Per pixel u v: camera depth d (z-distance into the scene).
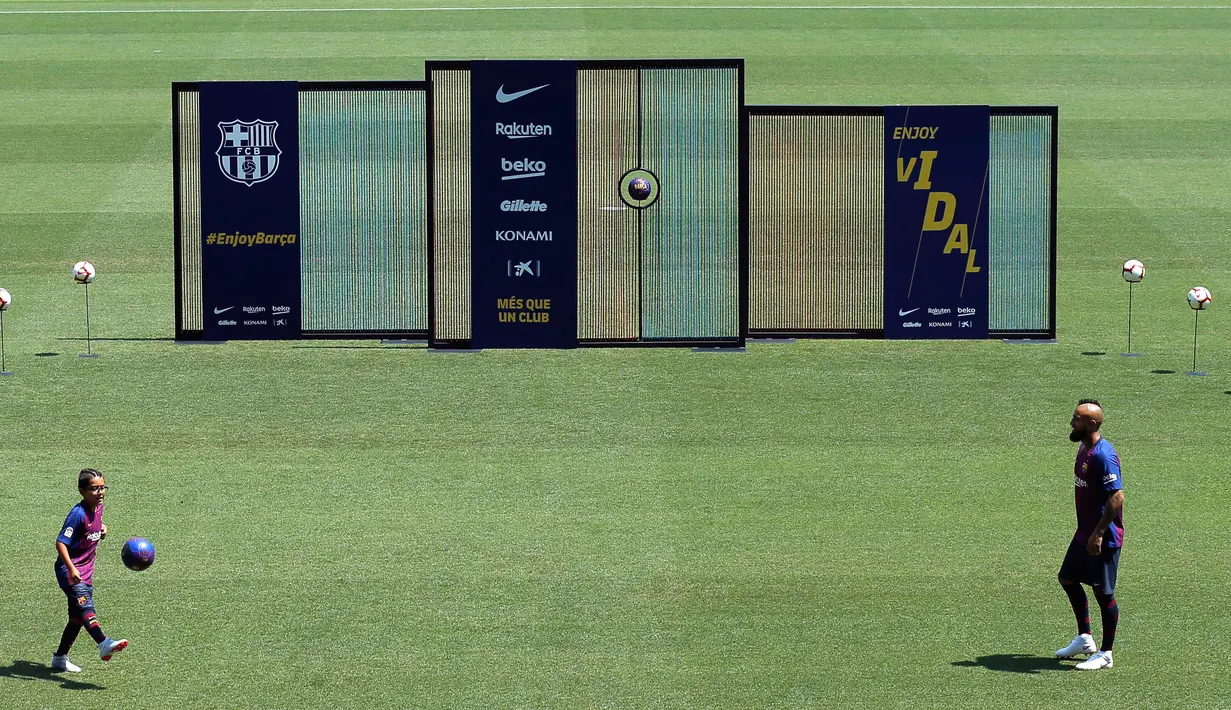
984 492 57.41
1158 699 39.56
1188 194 111.94
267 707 39.31
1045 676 41.09
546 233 79.69
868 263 85.62
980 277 82.38
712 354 79.56
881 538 52.47
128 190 111.44
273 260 81.06
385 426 65.94
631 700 39.75
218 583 48.19
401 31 158.75
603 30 159.88
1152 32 163.12
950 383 73.56
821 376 74.81
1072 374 75.19
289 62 145.50
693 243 95.31
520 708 39.31
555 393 71.50
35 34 158.62
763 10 172.25
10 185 111.94
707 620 45.28
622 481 58.59
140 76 141.75
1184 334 83.19
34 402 69.12
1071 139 125.94
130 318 85.88
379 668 41.81
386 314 84.12
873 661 42.22
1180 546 51.62
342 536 52.53
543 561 50.19
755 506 55.75
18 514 54.34
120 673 41.38
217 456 61.66
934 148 81.50
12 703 39.22
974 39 159.12
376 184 101.75
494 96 79.00
